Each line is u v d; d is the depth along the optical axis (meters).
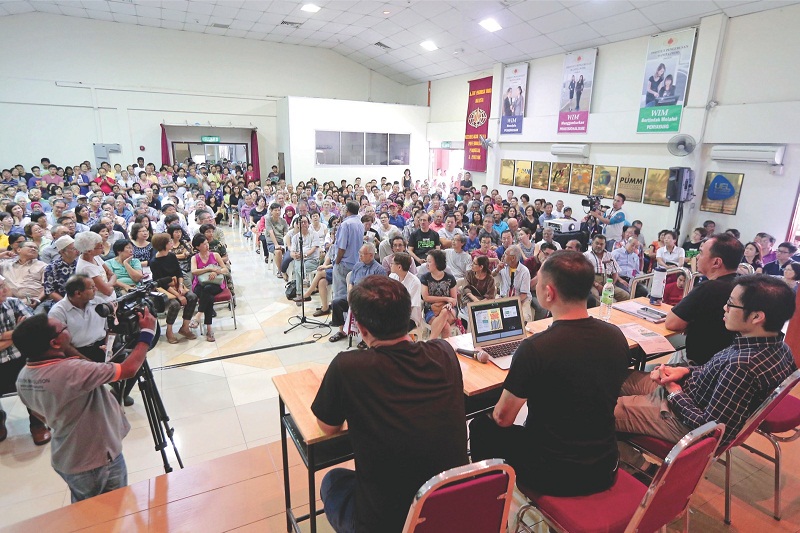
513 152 10.59
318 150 12.66
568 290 1.38
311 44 13.02
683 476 1.30
